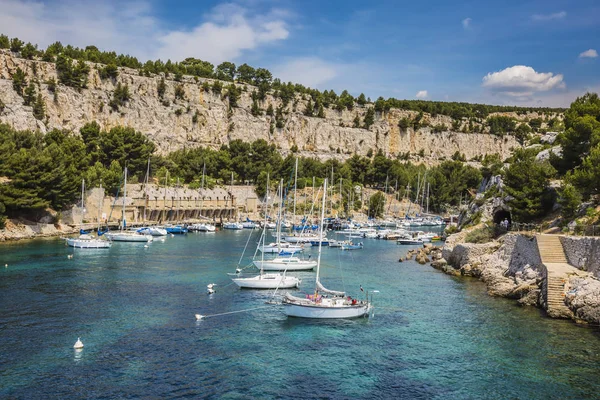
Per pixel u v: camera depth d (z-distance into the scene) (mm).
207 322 48031
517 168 82000
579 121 79500
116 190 155750
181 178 199250
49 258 84875
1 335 42812
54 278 67312
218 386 33625
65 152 147625
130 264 81250
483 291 62750
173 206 167125
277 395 32531
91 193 143625
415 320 49406
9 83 193625
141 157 183625
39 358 37781
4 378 34156
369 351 40750
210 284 64312
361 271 79938
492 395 32750
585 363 37531
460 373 36250
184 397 31938
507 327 46406
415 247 119500
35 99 196000
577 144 77812
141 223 146125
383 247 119188
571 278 50250
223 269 77938
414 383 34625
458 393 33094
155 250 100750
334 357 39406
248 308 53438
